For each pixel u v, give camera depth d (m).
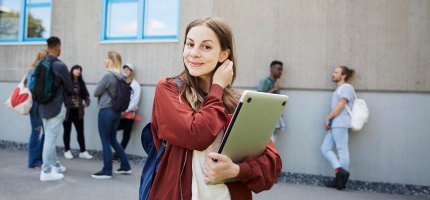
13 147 8.27
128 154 7.39
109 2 7.91
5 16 8.86
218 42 1.48
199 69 1.45
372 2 6.04
